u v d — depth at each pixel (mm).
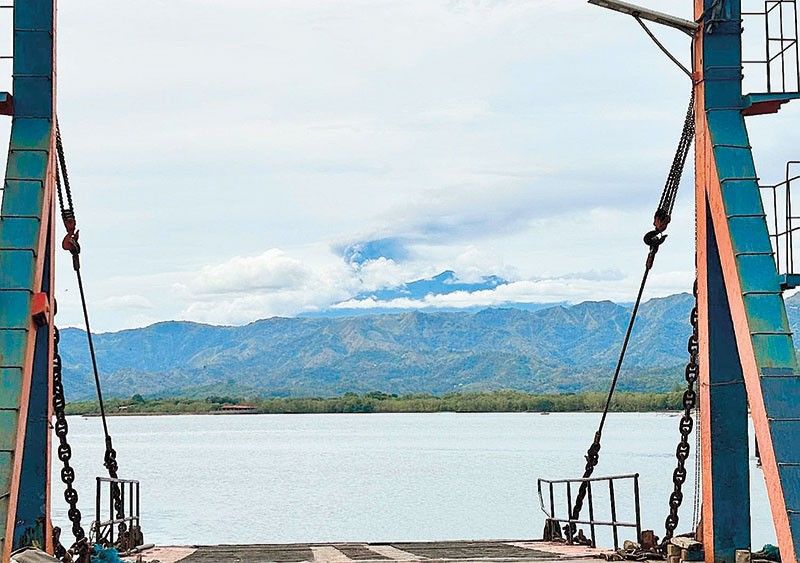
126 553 19297
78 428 163000
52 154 15227
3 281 13922
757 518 35531
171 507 46500
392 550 20125
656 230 18250
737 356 15508
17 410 13219
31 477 15367
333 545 21172
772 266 14102
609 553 18125
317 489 54406
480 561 17578
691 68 15859
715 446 15555
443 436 112625
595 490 49875
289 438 116312
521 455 77375
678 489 17625
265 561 18234
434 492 51750
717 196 14852
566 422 155375
